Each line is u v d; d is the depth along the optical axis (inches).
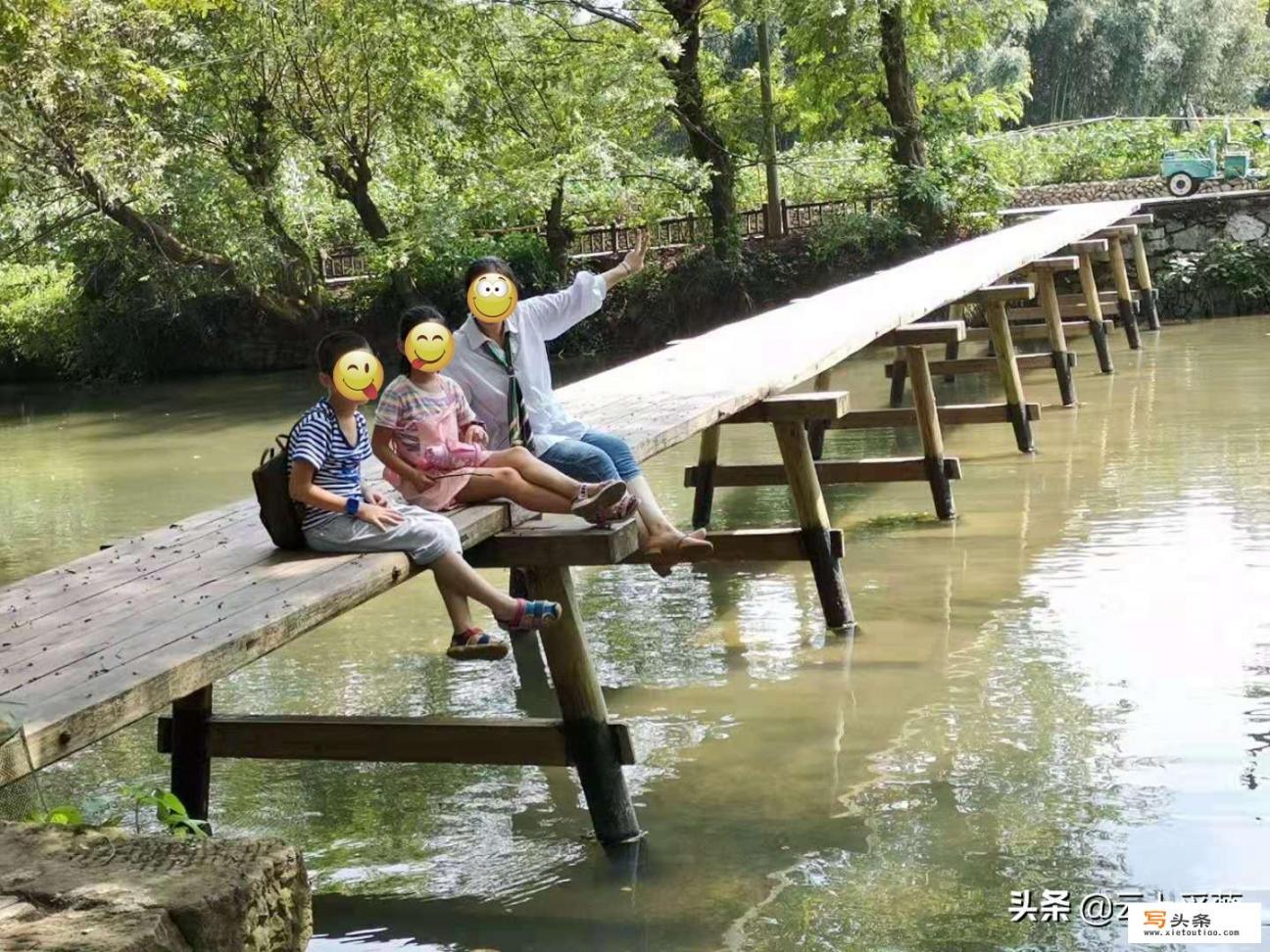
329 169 957.8
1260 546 347.6
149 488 554.9
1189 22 1836.9
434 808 227.3
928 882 189.3
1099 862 192.2
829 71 962.1
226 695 286.0
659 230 1035.9
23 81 697.0
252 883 89.0
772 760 236.2
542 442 220.7
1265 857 190.5
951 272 531.5
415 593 366.6
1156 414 546.3
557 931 181.5
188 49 852.6
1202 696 251.0
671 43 921.5
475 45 933.2
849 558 366.0
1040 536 374.9
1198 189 954.7
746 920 181.9
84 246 1026.7
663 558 228.4
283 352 1069.8
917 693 264.1
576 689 207.0
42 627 171.0
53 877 89.4
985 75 1744.6
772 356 358.9
